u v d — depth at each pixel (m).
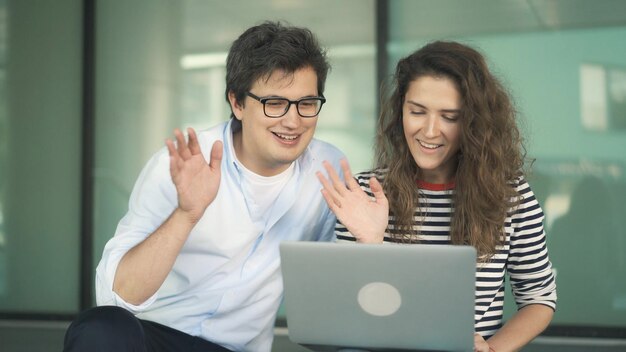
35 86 5.89
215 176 2.09
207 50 5.74
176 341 2.49
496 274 2.40
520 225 2.42
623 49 5.16
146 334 2.41
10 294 5.90
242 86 2.39
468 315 1.92
